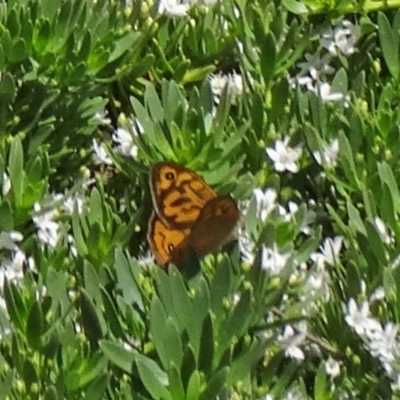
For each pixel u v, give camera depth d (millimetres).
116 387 640
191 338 623
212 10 768
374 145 714
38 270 678
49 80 718
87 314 635
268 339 634
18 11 704
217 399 622
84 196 714
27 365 617
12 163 682
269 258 665
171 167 649
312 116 724
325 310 681
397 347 656
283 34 753
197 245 654
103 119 745
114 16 719
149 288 655
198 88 758
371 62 764
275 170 727
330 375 659
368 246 675
